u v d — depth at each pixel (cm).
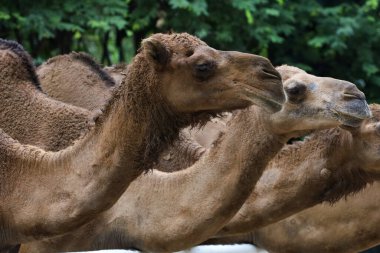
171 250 1226
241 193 1163
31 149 1123
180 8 2330
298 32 2522
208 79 1006
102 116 1067
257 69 986
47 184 1088
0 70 1384
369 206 1366
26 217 1089
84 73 1644
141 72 1038
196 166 1205
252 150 1148
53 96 1620
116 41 2558
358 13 2458
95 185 1056
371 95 2538
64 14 2311
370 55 2470
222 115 1052
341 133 1238
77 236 1308
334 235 1378
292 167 1263
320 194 1260
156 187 1241
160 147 1049
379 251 2348
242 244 1404
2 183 1116
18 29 2334
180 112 1033
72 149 1088
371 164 1222
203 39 2405
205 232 1188
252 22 2312
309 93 1109
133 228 1259
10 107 1372
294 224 1393
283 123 1118
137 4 2394
